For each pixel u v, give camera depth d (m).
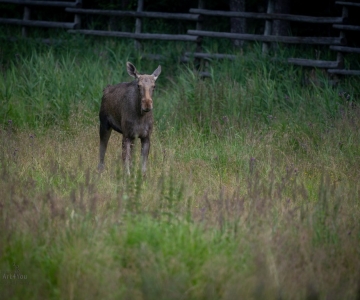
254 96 31.34
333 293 13.24
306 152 26.80
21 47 40.81
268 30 37.66
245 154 25.86
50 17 50.09
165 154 25.48
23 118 31.08
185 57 38.56
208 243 15.00
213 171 24.59
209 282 13.70
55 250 15.05
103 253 14.64
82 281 13.79
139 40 40.62
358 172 23.83
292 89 32.47
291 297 13.20
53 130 29.56
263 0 47.62
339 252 15.67
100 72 34.03
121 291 13.59
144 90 23.81
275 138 27.98
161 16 40.00
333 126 28.62
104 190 20.69
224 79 33.69
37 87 33.19
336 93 31.39
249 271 13.98
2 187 19.34
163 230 15.73
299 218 17.66
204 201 18.61
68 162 24.78
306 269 14.34
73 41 40.56
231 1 42.28
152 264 14.12
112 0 47.44
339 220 17.06
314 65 35.28
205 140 28.42
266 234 15.52
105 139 26.75
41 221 15.87
